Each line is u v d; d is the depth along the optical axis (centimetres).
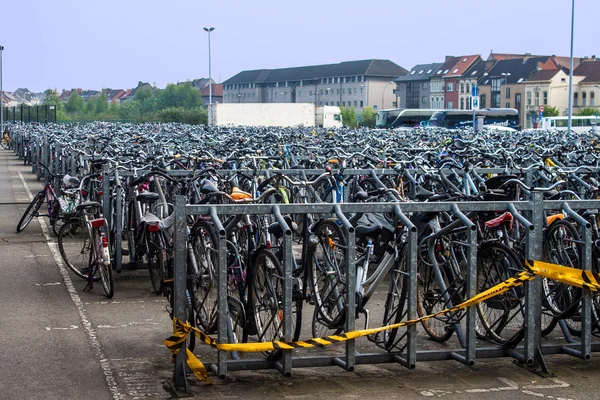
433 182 952
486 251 566
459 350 553
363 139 1808
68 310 709
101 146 1563
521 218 537
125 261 932
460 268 582
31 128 3027
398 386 517
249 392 503
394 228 563
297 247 931
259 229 602
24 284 810
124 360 568
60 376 532
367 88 12850
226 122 4747
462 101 11506
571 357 582
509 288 531
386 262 563
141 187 849
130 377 532
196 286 572
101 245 755
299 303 530
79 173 1227
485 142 1725
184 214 502
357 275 554
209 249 564
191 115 7788
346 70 13175
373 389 511
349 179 1020
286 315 508
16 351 586
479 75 11275
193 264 573
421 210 537
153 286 775
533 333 541
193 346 564
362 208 529
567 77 10331
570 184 953
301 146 1505
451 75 11638
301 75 13875
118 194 852
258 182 892
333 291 562
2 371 541
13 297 756
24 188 1880
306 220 580
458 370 552
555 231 586
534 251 538
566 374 543
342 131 2480
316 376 538
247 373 541
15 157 3266
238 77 15088
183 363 504
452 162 1012
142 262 875
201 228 572
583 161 1206
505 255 554
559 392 507
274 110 4822
